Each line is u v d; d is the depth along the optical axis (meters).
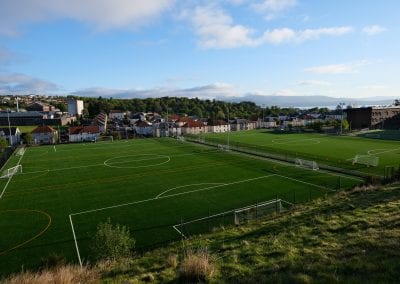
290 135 111.25
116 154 72.75
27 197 40.00
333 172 49.41
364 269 10.93
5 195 40.94
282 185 42.56
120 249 20.27
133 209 34.47
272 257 14.06
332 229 17.23
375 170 50.22
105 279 14.03
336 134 109.06
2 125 157.62
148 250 23.44
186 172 52.12
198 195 39.00
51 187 44.50
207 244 19.14
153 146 86.38
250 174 49.41
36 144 94.62
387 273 10.21
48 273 14.19
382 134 104.62
